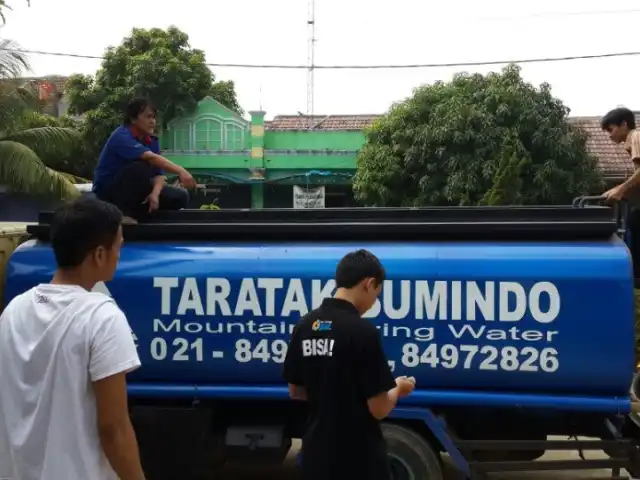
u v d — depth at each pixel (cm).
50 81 2042
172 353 387
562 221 379
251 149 1912
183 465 394
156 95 1802
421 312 367
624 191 449
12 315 208
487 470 375
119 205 420
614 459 374
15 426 201
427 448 372
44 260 402
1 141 1327
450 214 407
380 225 385
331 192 2019
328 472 256
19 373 202
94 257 209
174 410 394
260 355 380
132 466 202
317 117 2092
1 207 1491
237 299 382
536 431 406
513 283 359
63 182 1364
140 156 419
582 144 1434
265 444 395
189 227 400
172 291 387
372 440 260
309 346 265
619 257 356
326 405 260
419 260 371
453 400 366
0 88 1236
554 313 356
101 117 1714
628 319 350
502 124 1403
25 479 199
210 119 1914
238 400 401
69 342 197
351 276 271
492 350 361
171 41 1867
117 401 197
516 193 1293
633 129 491
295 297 377
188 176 420
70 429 195
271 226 393
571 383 358
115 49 1809
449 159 1392
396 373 370
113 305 206
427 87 1505
